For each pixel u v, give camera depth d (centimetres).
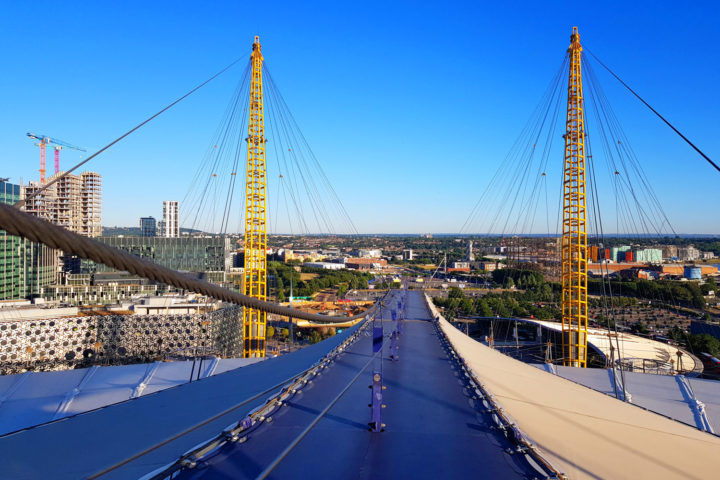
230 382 2953
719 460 1877
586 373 4962
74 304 9519
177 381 3731
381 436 1797
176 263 18900
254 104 10244
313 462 1512
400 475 1427
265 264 10156
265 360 3997
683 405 3906
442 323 6400
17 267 16138
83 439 1816
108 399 3247
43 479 1433
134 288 14012
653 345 9575
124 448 1716
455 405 2289
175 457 1611
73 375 3656
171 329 8606
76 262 18150
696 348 10788
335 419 1997
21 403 3108
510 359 4344
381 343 1945
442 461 1550
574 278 8925
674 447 1991
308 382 2683
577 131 8950
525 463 1550
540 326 12362
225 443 1628
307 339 13912
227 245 19675
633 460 1817
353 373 3022
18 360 7731
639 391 4300
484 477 1427
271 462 1481
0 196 18262
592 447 1928
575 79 9012
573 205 8888
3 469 1513
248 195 10138
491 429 1911
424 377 2964
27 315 8231
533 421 2233
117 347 8500
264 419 1928
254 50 10238
